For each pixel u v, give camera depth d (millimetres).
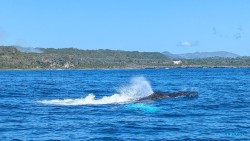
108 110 49250
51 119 42688
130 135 34281
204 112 47969
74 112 47781
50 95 75000
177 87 102562
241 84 113688
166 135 34281
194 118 43281
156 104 54719
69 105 54781
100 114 46031
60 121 41406
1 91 86125
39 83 129375
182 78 166375
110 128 37250
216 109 50875
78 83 129375
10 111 49250
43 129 36969
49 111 48875
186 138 33125
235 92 80375
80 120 41875
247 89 89938
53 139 32781
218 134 34562
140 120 41781
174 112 47656
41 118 43406
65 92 83875
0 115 45781
